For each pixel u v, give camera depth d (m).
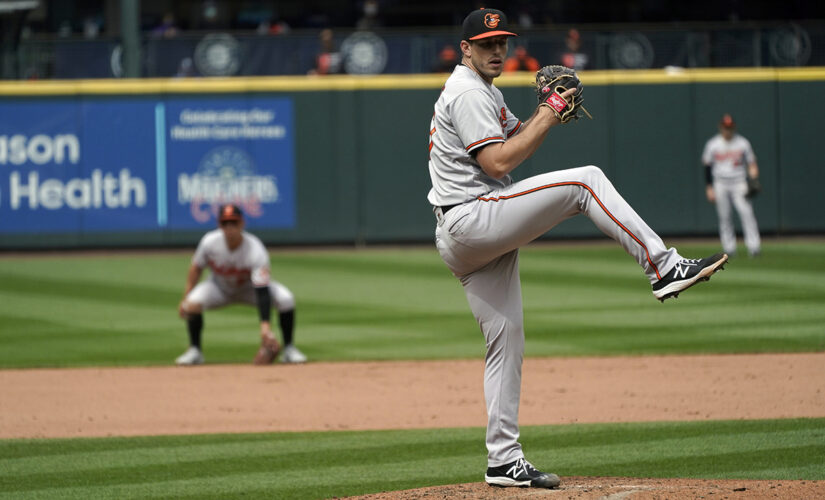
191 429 25.52
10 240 65.94
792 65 67.50
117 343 38.59
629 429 24.38
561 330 39.28
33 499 19.38
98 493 19.77
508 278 17.39
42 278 55.59
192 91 65.69
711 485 17.30
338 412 27.20
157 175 66.00
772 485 17.17
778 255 59.53
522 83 64.31
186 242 66.19
